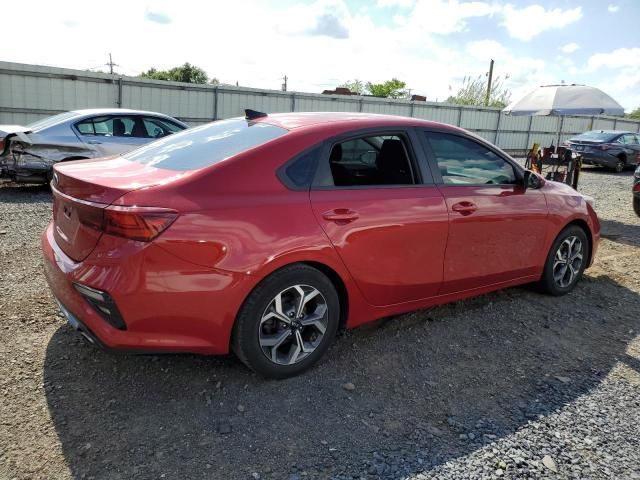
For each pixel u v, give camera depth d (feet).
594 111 37.22
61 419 8.44
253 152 9.38
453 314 13.42
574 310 14.21
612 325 13.39
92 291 8.27
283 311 9.57
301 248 9.30
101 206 8.18
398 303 11.35
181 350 8.75
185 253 8.28
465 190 11.95
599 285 16.37
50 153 27.45
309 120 10.73
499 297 14.79
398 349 11.41
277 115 11.55
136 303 8.14
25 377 9.51
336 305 10.18
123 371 9.93
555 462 8.00
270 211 9.07
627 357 11.66
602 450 8.34
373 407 9.27
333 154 10.19
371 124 10.86
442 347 11.65
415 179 11.28
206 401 9.15
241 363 10.43
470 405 9.49
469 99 113.60
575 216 14.65
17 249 17.15
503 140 91.50
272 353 9.55
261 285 9.11
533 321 13.32
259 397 9.34
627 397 9.95
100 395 9.16
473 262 12.30
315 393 9.57
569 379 10.56
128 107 58.18
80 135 28.27
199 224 8.37
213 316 8.70
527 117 91.97
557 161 29.19
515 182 13.28
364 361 10.82
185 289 8.38
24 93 50.85
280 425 8.62
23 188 30.48
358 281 10.33
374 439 8.39
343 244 9.86
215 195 8.71
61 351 10.48
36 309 12.28
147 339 8.40
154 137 30.83
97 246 8.33
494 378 10.49
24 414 8.49
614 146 60.18
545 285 14.70
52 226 10.44
